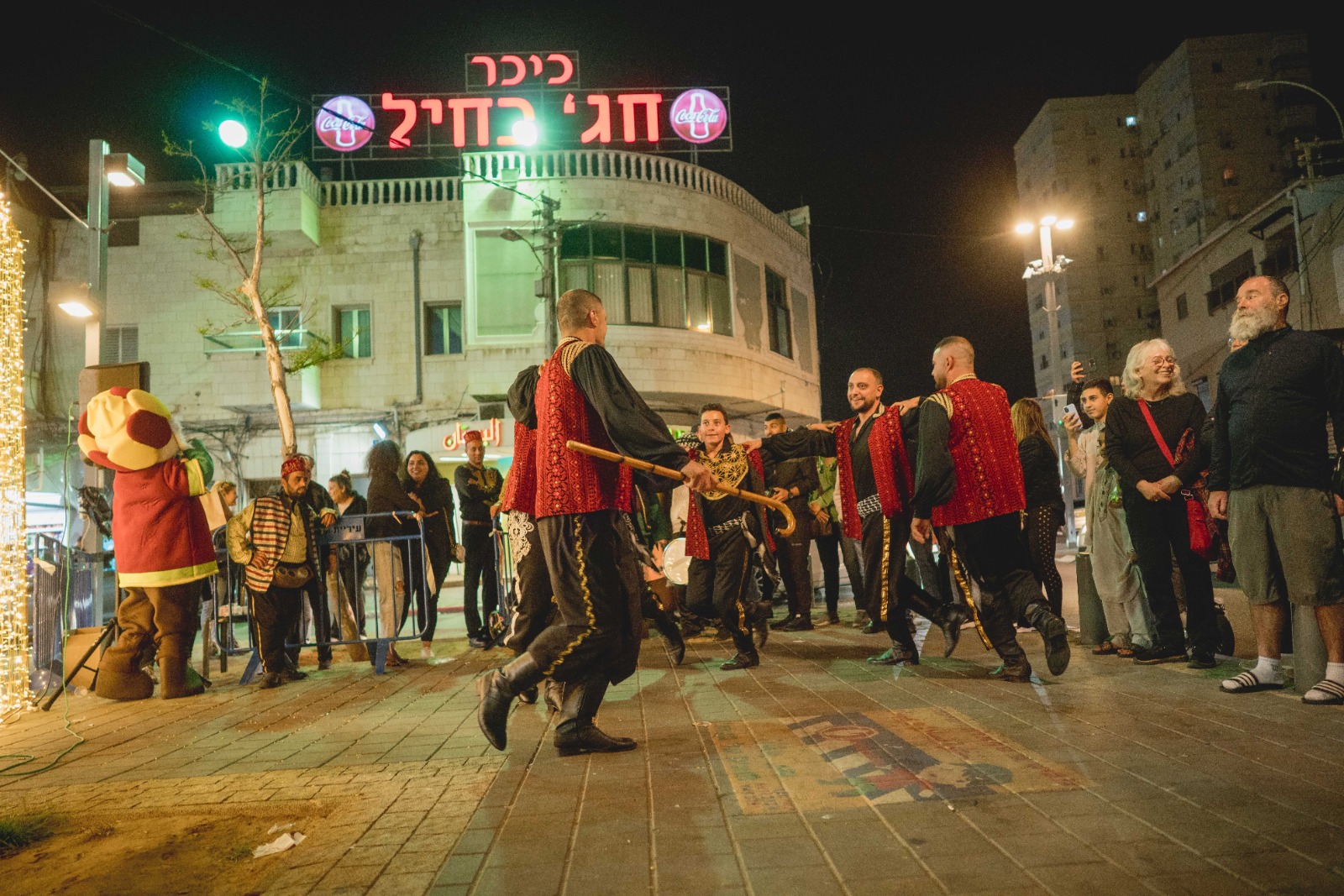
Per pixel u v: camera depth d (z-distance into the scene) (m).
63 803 3.22
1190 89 57.94
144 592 5.99
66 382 21.02
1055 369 24.55
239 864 2.53
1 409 5.64
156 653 6.20
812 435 5.88
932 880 2.08
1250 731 3.32
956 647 6.30
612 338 21.30
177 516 5.96
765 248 25.80
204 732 4.56
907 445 5.25
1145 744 3.19
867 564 5.45
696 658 6.40
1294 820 2.35
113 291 21.22
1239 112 57.34
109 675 5.91
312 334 20.80
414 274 21.66
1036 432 6.61
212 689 6.32
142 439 5.82
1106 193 65.06
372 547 7.23
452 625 11.38
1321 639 3.87
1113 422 5.02
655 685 5.18
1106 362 63.81
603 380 3.39
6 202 5.73
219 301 21.20
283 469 6.56
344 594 7.20
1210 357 32.91
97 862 2.60
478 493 7.88
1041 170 67.56
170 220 21.36
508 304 21.53
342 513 8.52
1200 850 2.18
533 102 23.02
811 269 29.33
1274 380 3.95
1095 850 2.21
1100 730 3.44
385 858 2.42
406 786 3.18
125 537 5.92
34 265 21.27
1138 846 2.22
